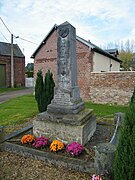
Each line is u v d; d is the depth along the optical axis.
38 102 7.28
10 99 13.73
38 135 4.95
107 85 11.55
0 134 4.54
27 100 12.95
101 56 14.64
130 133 2.50
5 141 4.70
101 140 5.04
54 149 4.08
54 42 14.43
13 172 3.46
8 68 22.77
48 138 4.79
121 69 29.69
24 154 4.09
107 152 3.07
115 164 2.70
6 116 7.97
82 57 12.98
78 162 3.58
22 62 24.67
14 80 23.73
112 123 6.58
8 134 5.41
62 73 5.22
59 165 3.67
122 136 2.58
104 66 15.55
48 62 14.88
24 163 3.79
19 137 5.11
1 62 21.86
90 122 5.22
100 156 3.13
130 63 31.95
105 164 3.09
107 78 11.53
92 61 12.73
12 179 3.25
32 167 3.64
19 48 25.31
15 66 23.77
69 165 3.57
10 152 4.25
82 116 4.91
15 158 3.99
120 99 11.13
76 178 3.26
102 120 7.12
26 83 27.39
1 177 3.30
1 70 22.09
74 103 5.17
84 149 4.20
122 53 34.66
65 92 5.15
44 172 3.46
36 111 8.85
